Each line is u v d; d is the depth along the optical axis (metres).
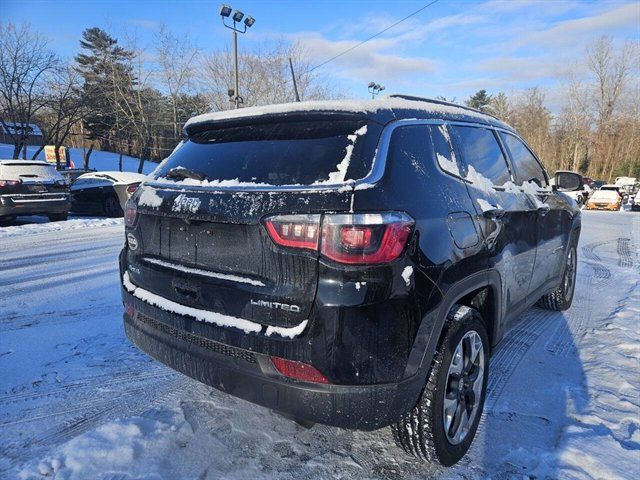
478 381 2.49
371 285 1.82
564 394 2.98
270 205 1.94
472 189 2.58
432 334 2.06
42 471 2.17
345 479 2.19
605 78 55.31
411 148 2.27
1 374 3.10
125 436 2.43
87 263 6.67
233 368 2.03
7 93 23.19
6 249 7.76
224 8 20.22
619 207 24.25
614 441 2.46
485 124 3.18
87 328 3.97
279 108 2.36
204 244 2.17
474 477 2.22
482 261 2.49
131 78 32.31
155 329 2.41
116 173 13.30
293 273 1.88
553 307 4.63
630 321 4.38
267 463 2.28
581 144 57.62
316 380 1.84
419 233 2.01
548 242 3.76
